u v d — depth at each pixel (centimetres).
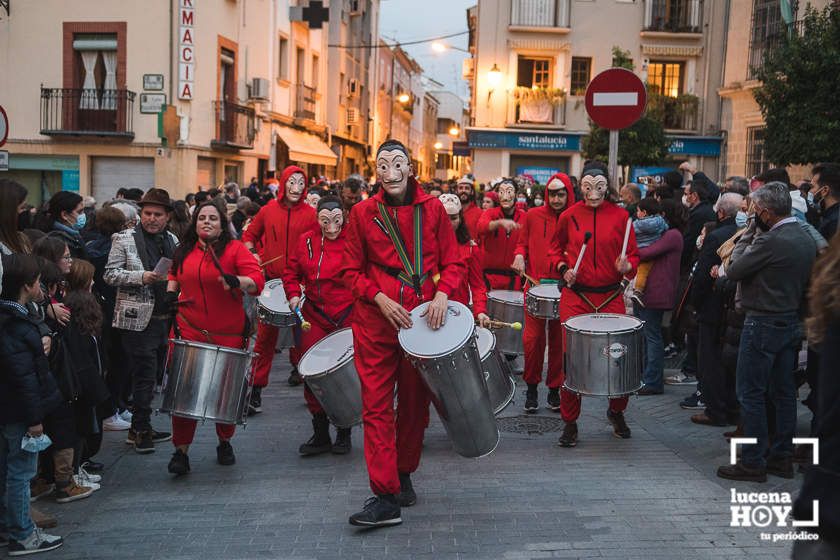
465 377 516
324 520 566
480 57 2983
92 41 2488
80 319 614
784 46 1714
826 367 296
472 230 1076
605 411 861
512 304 891
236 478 659
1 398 507
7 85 2508
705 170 2906
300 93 3375
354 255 561
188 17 2453
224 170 2734
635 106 925
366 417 552
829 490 289
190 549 520
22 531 514
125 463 701
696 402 864
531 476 654
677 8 2944
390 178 547
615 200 932
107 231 845
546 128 2984
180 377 618
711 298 782
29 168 2530
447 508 584
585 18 2962
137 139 2486
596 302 741
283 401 920
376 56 5106
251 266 663
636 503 592
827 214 734
